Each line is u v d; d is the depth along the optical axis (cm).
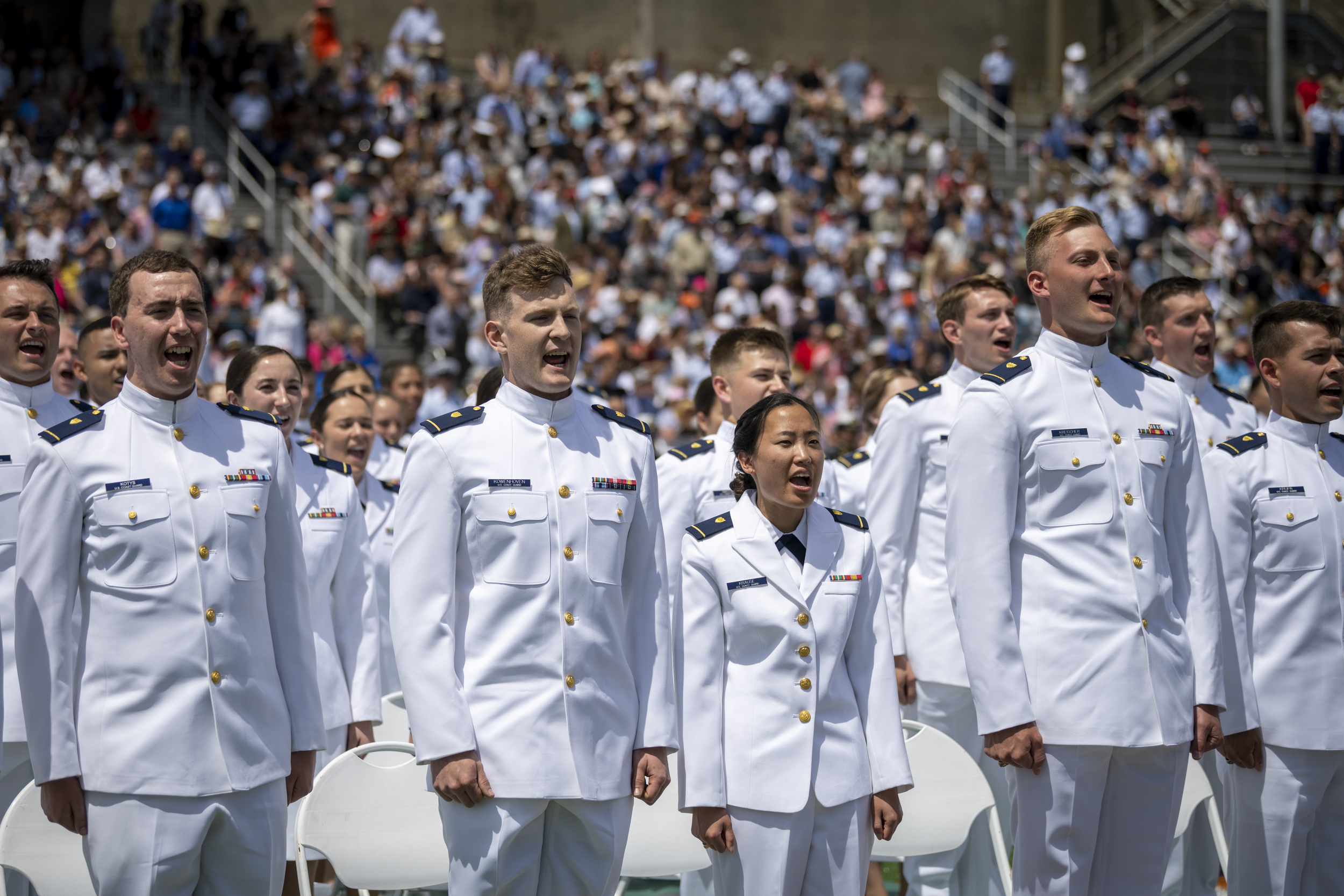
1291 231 7538
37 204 5641
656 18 9606
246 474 1223
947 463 1340
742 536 1276
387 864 1398
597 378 5222
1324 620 1462
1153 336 1933
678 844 1514
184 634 1155
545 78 8212
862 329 5997
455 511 1193
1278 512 1485
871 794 1248
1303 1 9706
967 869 1534
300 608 1255
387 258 5919
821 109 8256
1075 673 1255
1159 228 7444
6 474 1434
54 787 1130
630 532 1257
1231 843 1496
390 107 7269
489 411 1234
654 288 5991
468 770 1134
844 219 7212
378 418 2311
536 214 6606
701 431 1839
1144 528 1283
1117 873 1280
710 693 1251
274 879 1189
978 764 1698
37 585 1139
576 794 1145
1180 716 1256
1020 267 6662
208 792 1138
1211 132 8969
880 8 9956
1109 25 9919
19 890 1395
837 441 3778
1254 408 2000
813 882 1219
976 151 8525
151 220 5581
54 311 1503
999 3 10062
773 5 9812
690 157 7462
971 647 1278
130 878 1125
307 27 8412
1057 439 1294
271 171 6550
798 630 1240
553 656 1170
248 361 1722
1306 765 1448
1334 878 1469
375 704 1692
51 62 7019
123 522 1158
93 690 1147
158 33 7600
